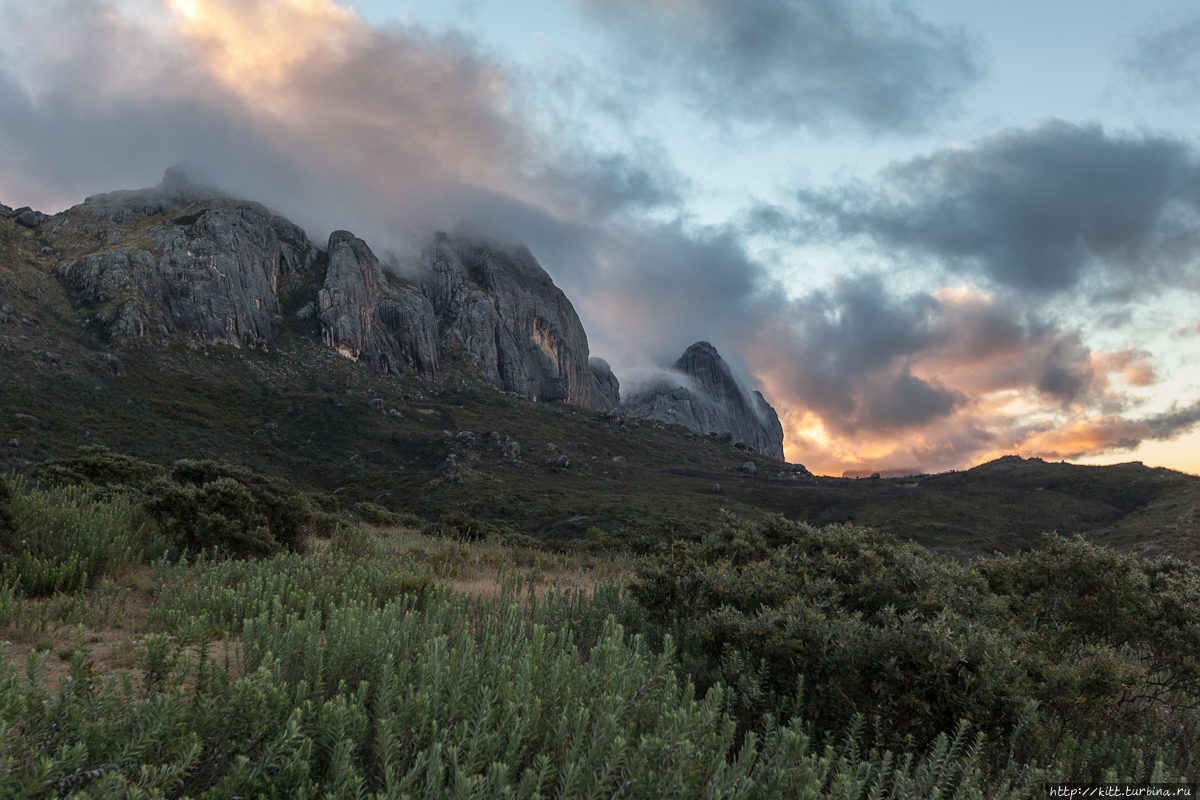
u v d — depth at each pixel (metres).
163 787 2.60
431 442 98.88
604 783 2.87
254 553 10.49
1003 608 7.04
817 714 4.59
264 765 2.80
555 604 7.89
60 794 2.55
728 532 10.28
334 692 4.25
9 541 8.12
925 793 3.56
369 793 2.82
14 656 5.08
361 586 7.78
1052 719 4.79
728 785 3.03
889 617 5.24
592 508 73.50
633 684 4.09
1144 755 4.76
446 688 3.89
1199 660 6.37
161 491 10.81
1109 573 7.23
